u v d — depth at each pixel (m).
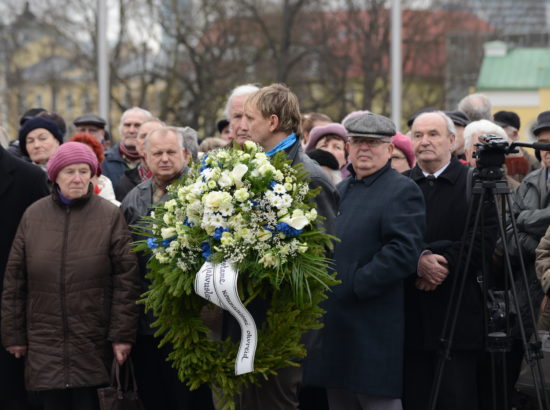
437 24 49.84
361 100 49.22
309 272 6.16
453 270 7.58
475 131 9.29
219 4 45.00
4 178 8.47
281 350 6.26
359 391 7.45
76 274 7.84
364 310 7.54
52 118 12.13
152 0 44.50
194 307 6.50
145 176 9.93
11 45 47.72
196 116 44.16
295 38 46.59
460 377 7.62
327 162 9.35
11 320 7.97
